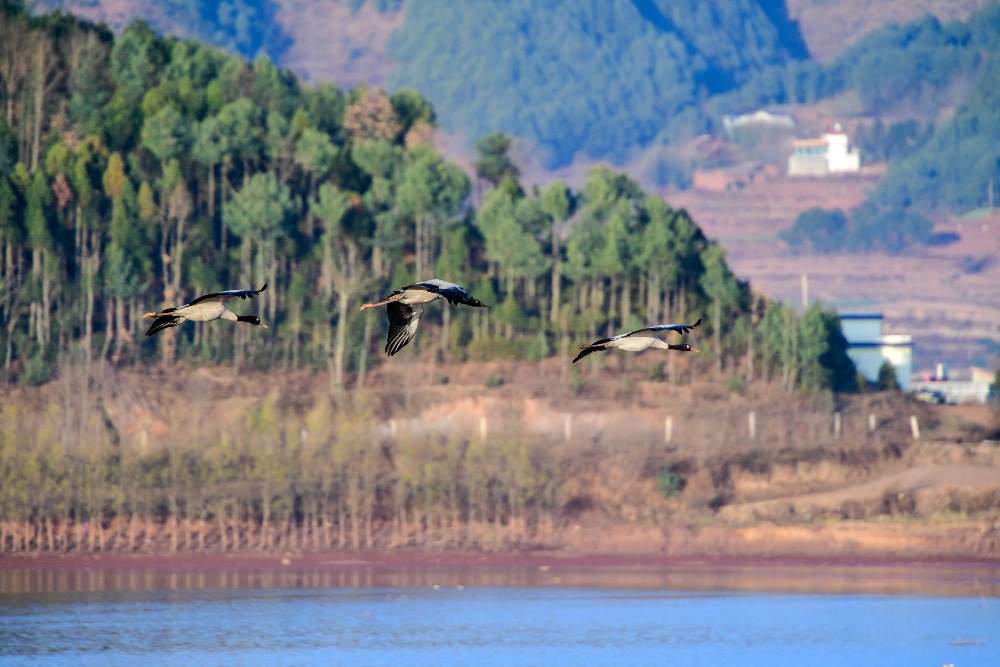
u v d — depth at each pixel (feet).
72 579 357.00
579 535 416.87
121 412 472.44
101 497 399.44
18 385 484.74
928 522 424.46
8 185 529.86
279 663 260.01
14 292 522.47
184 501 409.90
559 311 577.84
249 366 526.16
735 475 456.04
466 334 558.15
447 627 298.56
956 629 299.17
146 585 350.43
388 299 108.47
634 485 443.32
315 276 573.74
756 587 356.59
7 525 393.91
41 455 403.75
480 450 426.10
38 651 268.21
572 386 512.22
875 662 267.39
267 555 396.57
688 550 411.54
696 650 276.21
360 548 406.41
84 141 568.82
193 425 444.96
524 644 279.90
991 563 395.75
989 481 446.60
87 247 548.72
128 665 256.52
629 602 332.60
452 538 412.57
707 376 548.72
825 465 464.65
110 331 523.29
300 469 419.54
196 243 563.48
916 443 487.61
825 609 323.16
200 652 268.62
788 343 553.64
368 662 261.24
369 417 455.22
